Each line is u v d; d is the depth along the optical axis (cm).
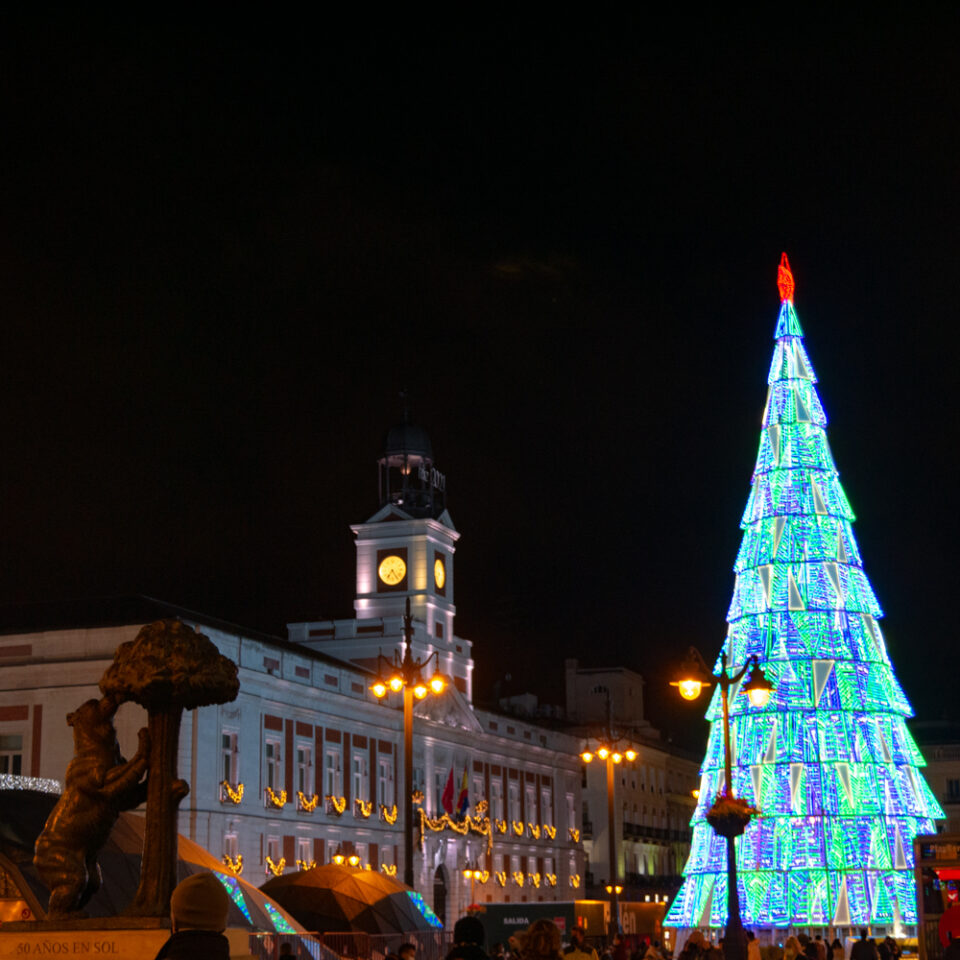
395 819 6988
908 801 4656
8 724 5491
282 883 3578
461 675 8256
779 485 5025
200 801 5341
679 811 12188
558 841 9306
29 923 1137
